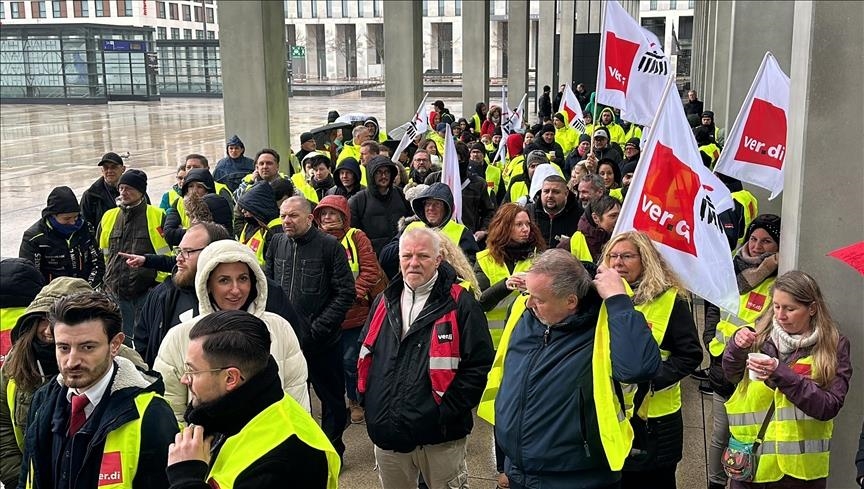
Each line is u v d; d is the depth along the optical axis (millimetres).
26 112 38594
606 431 3211
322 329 5254
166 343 3557
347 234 6004
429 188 5957
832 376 3686
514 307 3697
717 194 4555
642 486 3934
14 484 3459
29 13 58844
